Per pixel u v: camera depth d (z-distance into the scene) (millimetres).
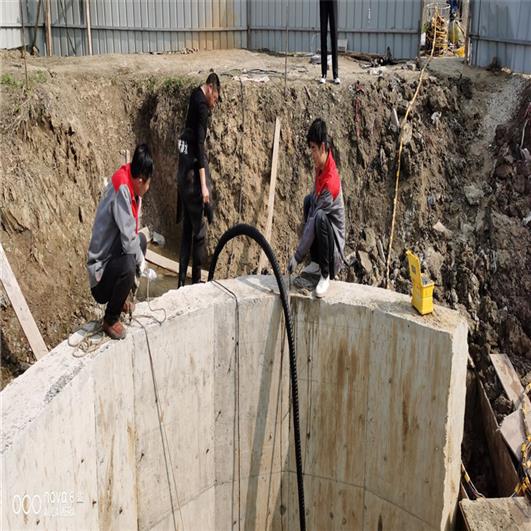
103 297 6496
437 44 14125
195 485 8086
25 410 5508
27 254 9328
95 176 10641
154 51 13859
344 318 7738
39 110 10164
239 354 7926
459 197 10531
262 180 10602
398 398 7590
